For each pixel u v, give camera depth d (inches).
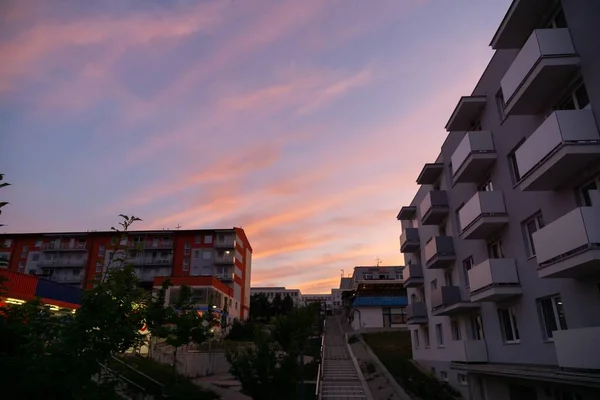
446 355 863.7
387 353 1210.0
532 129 533.0
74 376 190.5
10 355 197.9
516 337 589.6
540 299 523.5
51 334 214.7
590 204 434.3
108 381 220.8
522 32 526.6
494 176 638.5
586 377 358.3
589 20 413.1
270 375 567.2
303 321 1044.5
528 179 466.0
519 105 499.8
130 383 561.6
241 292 2682.1
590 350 359.9
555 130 411.2
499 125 621.6
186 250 2640.3
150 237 2711.6
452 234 844.6
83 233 2800.2
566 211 462.9
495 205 603.8
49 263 2723.9
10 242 2810.0
